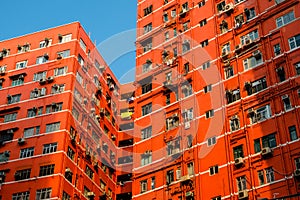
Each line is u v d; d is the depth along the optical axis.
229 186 41.56
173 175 46.41
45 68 61.78
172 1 59.94
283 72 43.94
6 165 54.47
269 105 43.22
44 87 59.94
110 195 61.47
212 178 43.19
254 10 49.94
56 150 53.72
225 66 48.84
